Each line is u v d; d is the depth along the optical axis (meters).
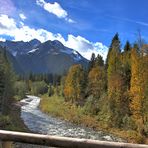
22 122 51.09
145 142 42.31
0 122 39.09
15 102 102.50
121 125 54.00
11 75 74.19
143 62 51.25
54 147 4.98
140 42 53.34
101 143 4.54
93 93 86.88
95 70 91.00
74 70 107.25
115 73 67.06
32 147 23.14
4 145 5.36
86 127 55.38
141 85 50.62
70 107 92.50
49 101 126.31
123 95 60.19
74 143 4.73
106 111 65.62
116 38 95.50
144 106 49.91
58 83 199.38
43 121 58.50
